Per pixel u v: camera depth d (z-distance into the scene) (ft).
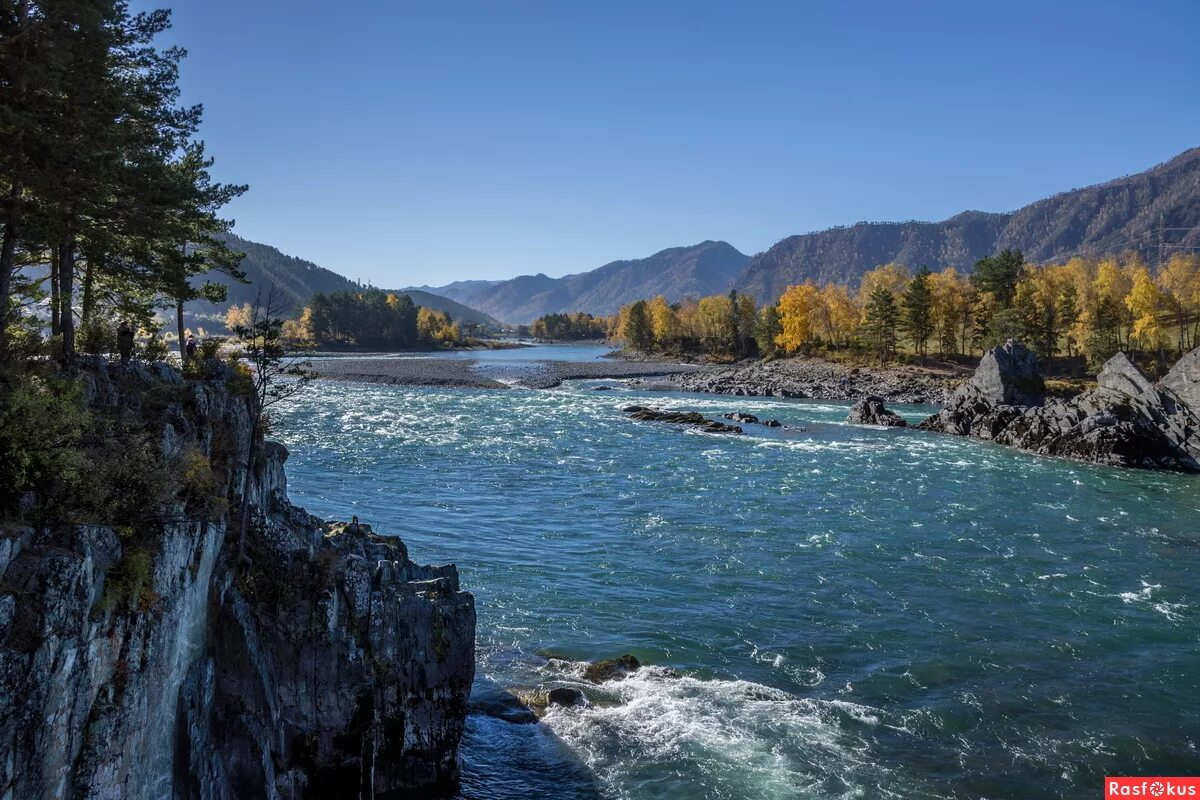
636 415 299.38
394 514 150.51
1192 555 133.39
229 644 61.77
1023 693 85.76
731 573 121.80
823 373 478.59
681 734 77.10
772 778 70.44
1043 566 126.93
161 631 50.55
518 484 180.24
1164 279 444.14
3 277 69.31
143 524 52.37
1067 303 441.68
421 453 214.28
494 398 364.79
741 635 99.86
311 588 67.15
